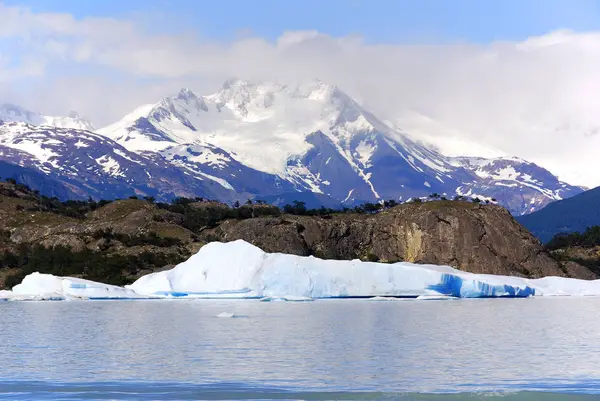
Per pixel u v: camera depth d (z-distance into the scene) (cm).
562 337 13788
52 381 9494
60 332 14375
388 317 17725
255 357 11231
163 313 18788
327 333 14200
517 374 10012
